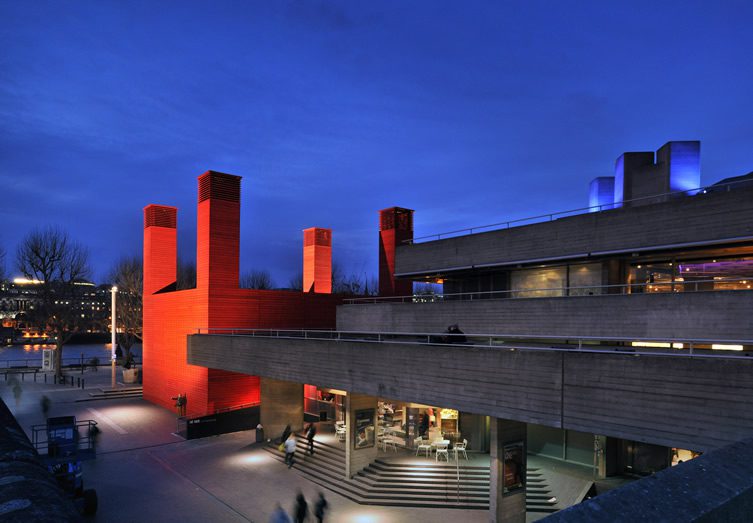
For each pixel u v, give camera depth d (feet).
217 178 108.99
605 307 66.49
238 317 110.83
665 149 81.05
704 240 63.57
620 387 42.16
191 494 69.67
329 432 94.89
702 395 37.86
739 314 55.62
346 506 65.98
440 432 86.74
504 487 54.85
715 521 5.67
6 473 6.60
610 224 72.49
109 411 119.55
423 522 60.75
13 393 137.80
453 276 101.76
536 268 87.25
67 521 4.78
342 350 68.69
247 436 99.19
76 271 176.65
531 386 47.96
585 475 74.18
